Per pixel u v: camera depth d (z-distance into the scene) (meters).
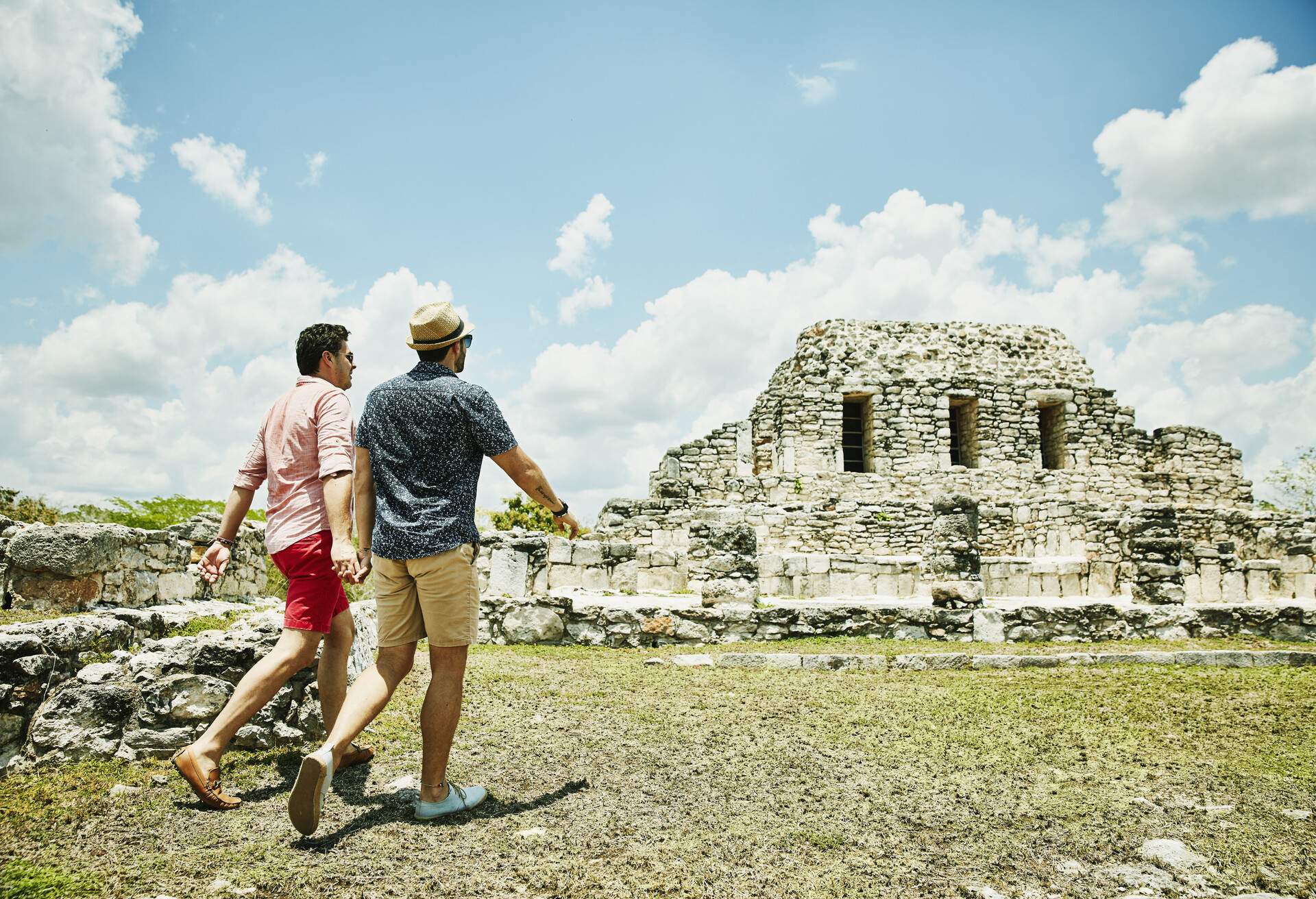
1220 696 6.95
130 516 11.10
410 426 3.44
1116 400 24.48
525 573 10.69
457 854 3.08
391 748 4.54
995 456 23.52
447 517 3.37
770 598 13.14
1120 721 5.94
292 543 3.64
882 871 3.11
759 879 2.99
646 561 13.46
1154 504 23.50
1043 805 3.98
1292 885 3.09
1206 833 3.65
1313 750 5.16
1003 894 2.95
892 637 10.28
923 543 18.38
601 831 3.40
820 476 21.81
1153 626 11.08
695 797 3.92
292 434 3.70
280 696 4.26
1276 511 22.84
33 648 4.02
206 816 3.40
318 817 3.03
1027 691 7.07
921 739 5.24
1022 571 14.49
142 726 4.07
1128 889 3.03
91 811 3.42
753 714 5.80
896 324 24.92
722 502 20.14
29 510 9.37
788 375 25.42
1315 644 10.58
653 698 6.27
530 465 3.60
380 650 3.45
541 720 5.41
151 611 5.11
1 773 3.81
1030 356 25.30
